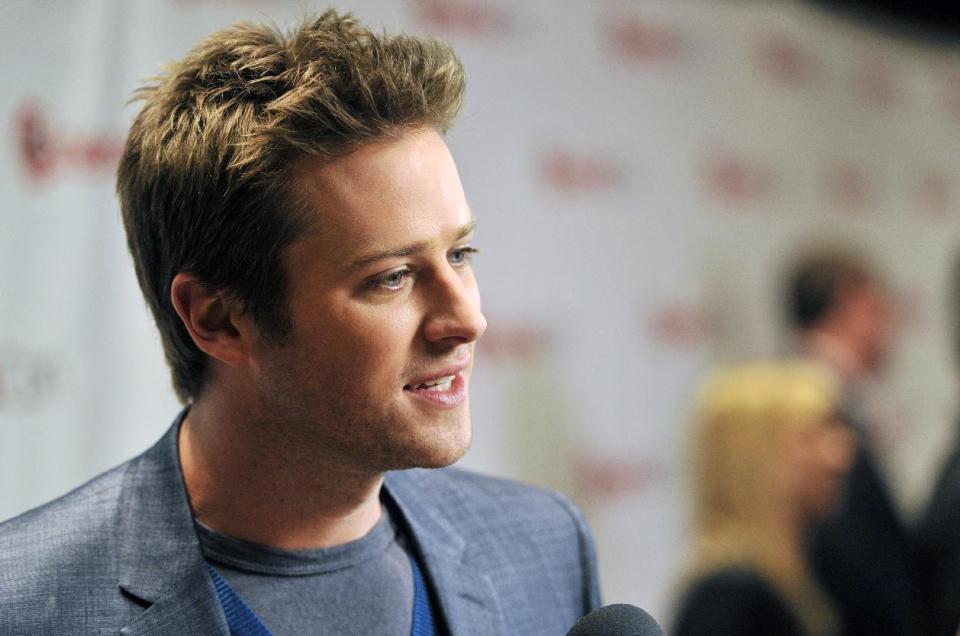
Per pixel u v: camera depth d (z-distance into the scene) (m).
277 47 2.95
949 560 6.96
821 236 10.14
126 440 6.31
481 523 3.56
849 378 8.29
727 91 9.54
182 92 2.98
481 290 7.91
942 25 11.18
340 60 2.81
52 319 6.11
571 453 8.29
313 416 2.87
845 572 6.93
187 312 2.96
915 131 11.18
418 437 2.87
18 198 6.04
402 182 2.77
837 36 10.54
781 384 6.80
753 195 9.64
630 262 8.72
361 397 2.82
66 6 6.21
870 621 6.89
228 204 2.81
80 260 6.20
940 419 11.18
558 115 8.39
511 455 7.99
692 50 9.33
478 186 7.92
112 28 6.34
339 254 2.75
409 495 3.45
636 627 2.81
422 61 2.88
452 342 2.85
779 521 6.46
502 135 8.06
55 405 6.12
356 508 3.07
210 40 3.06
